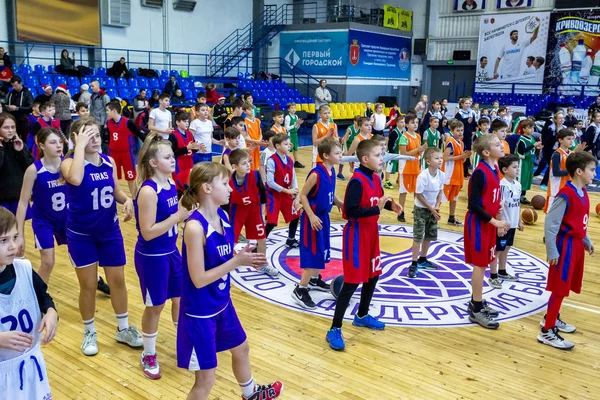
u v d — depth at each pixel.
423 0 23.03
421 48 23.20
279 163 5.78
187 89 16.97
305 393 3.39
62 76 14.41
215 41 19.72
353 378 3.59
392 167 10.21
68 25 15.49
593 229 7.70
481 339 4.23
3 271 2.17
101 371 3.61
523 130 8.88
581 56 19.36
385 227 7.55
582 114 17.33
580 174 3.92
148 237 3.27
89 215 3.65
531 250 6.63
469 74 22.58
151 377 3.52
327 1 22.39
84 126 3.60
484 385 3.54
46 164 4.09
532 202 8.85
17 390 2.20
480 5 21.56
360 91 20.80
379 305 4.86
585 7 19.11
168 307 4.71
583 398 3.41
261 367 3.71
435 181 5.46
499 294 5.16
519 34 20.47
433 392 3.43
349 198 3.85
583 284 5.49
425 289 5.25
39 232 4.14
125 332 3.98
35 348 2.28
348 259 3.94
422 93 23.62
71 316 4.48
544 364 3.85
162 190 3.43
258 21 21.09
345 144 10.73
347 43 19.73
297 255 6.21
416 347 4.07
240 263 2.65
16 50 14.74
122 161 8.35
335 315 4.06
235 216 5.34
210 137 8.73
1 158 4.46
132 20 17.09
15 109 10.04
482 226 4.33
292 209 6.05
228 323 2.80
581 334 4.37
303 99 20.03
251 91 18.53
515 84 20.81
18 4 14.43
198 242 2.57
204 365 2.69
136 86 15.87
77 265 3.70
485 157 4.35
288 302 4.88
